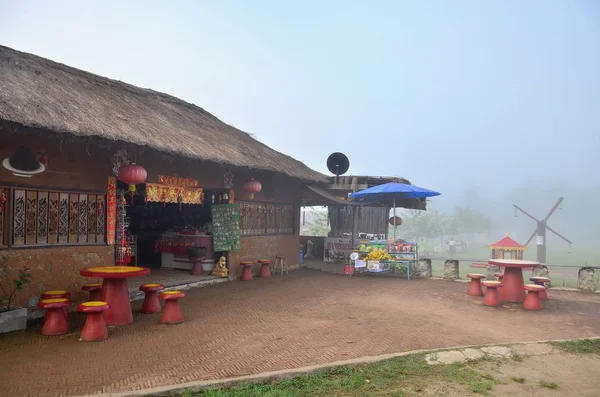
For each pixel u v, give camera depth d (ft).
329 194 54.49
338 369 18.95
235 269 42.57
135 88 42.19
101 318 22.49
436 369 19.42
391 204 57.67
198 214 46.65
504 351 21.86
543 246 69.21
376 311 29.78
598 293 38.75
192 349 21.11
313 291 37.09
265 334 23.85
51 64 34.35
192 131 38.55
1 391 15.79
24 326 23.99
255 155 42.63
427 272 46.68
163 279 38.42
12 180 24.79
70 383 16.65
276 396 16.08
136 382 16.85
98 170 29.76
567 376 19.39
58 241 27.43
